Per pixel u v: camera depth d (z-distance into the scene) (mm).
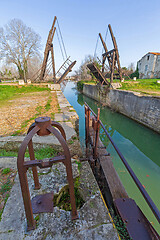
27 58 24484
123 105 12031
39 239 1358
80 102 18969
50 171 2289
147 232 1586
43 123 1270
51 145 3301
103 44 15148
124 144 7668
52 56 14789
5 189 1997
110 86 14938
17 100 9820
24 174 1247
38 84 17172
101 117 12445
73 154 3570
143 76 30422
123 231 1620
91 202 1796
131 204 2051
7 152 3334
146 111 9047
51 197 1812
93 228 1467
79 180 2205
